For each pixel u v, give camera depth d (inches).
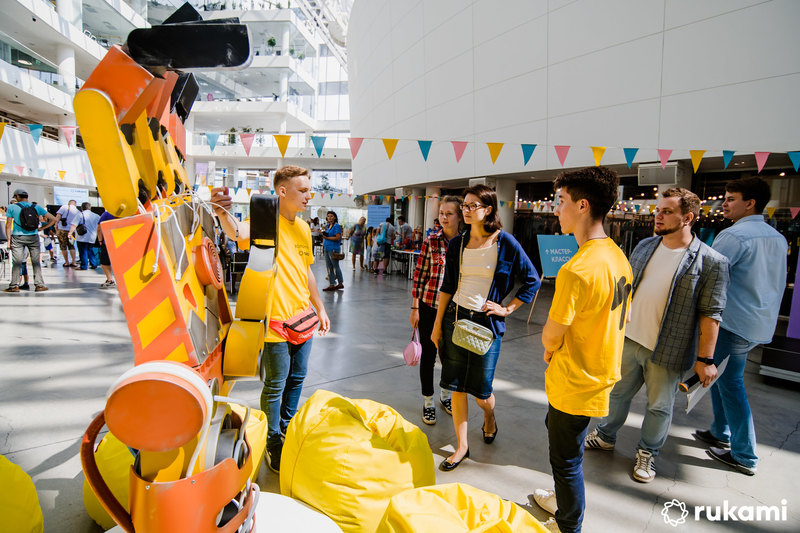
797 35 205.3
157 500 30.0
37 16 619.2
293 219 86.3
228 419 41.9
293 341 81.8
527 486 86.2
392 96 515.8
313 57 1317.7
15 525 53.1
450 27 394.9
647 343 90.2
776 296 93.0
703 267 84.2
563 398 63.1
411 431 76.3
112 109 27.0
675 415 126.2
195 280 40.2
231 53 34.2
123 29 860.0
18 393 116.0
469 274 91.0
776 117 214.1
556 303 62.2
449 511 54.8
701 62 235.8
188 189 45.8
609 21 272.1
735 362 95.0
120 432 28.3
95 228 383.6
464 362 90.7
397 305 279.1
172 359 31.9
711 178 299.3
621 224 379.9
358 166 746.2
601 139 284.0
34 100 621.6
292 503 54.6
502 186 406.9
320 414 73.0
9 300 236.8
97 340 167.6
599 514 79.4
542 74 315.6
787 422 121.7
